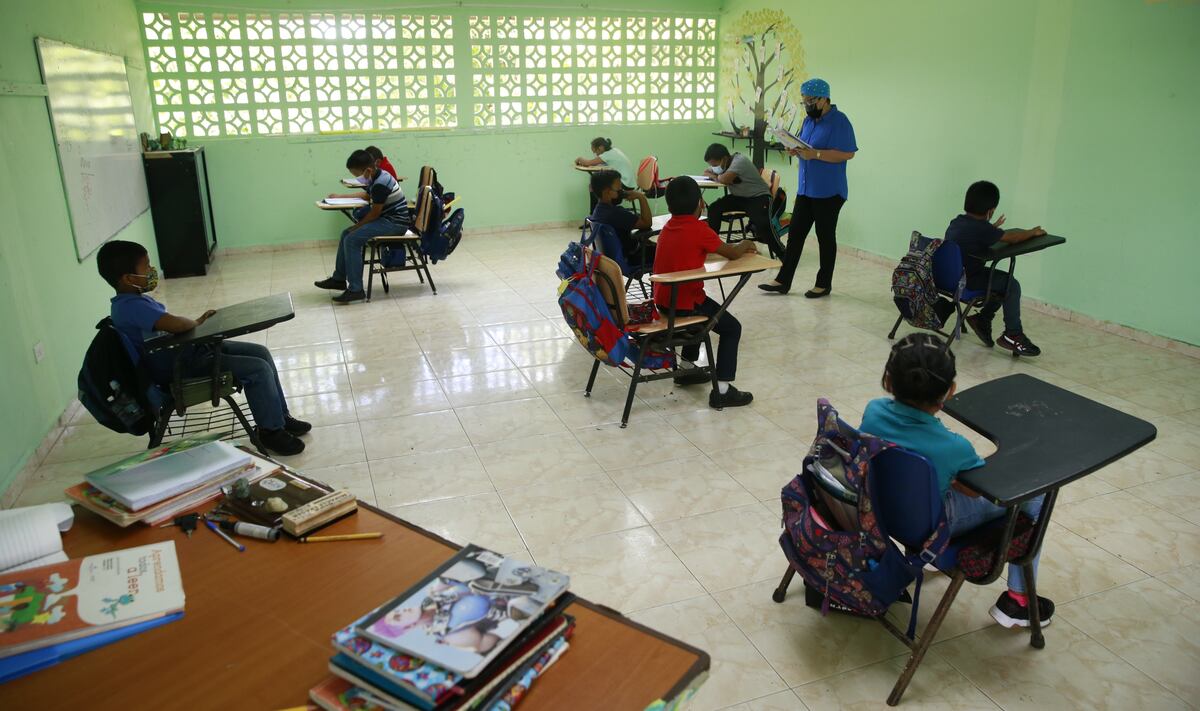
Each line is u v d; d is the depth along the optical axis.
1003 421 1.98
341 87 7.30
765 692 1.97
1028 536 1.97
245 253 7.34
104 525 1.66
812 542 1.96
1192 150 4.19
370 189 5.51
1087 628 2.20
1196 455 3.19
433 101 7.62
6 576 1.43
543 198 8.26
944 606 1.93
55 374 3.65
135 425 2.87
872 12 6.27
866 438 1.76
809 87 5.27
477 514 2.80
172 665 1.25
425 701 1.07
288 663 1.25
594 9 7.86
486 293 5.76
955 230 4.12
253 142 7.14
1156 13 4.26
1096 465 1.77
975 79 5.46
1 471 2.91
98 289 4.55
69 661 1.26
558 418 3.61
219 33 6.86
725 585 2.39
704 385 3.98
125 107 5.70
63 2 4.46
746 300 5.55
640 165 7.71
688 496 2.91
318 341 4.71
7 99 3.48
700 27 8.31
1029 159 5.14
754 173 6.32
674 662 1.26
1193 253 4.25
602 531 2.69
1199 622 2.22
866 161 6.60
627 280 4.89
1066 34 4.77
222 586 1.45
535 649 1.20
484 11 7.51
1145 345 4.53
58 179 4.02
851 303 5.43
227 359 3.07
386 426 3.54
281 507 1.66
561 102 8.05
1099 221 4.74
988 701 1.94
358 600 1.41
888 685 1.99
